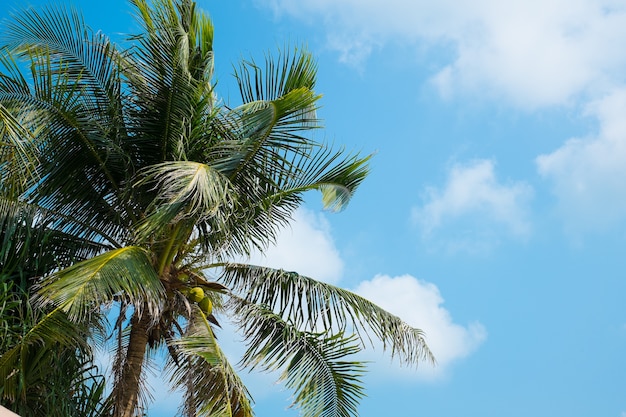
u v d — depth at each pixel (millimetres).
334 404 13930
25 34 14133
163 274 13859
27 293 12922
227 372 12602
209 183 12180
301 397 13719
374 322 14641
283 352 13984
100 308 12734
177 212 12758
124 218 14500
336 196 15469
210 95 14078
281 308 14516
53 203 14047
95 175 14258
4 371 11992
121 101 14266
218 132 14234
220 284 14594
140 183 13773
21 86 13516
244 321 14133
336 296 14664
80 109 13734
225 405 12508
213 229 13820
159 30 14117
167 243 13820
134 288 11828
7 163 12586
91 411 13234
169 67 14031
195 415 12719
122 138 14180
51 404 12609
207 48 14836
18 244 13648
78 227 14375
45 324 11922
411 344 14773
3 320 12125
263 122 13328
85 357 13312
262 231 15023
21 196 13781
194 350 12578
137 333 14023
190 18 14789
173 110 14102
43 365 12523
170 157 14336
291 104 13164
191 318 13422
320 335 14305
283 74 13875
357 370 14203
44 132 13484
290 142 13805
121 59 14219
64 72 14156
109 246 14570
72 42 14273
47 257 13781
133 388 13594
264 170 14195
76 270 11633
